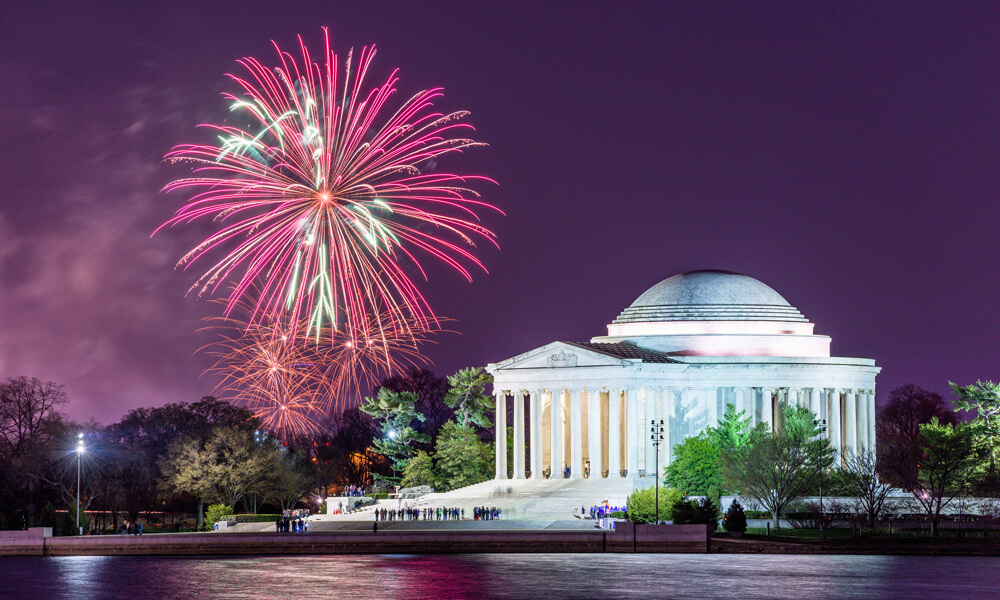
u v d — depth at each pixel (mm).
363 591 99688
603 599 93250
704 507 145500
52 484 191750
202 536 145750
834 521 158500
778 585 102000
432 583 104625
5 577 116250
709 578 107688
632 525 140125
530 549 139500
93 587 106438
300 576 112125
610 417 191375
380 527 162500
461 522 163125
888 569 115750
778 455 156750
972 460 159000
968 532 150250
